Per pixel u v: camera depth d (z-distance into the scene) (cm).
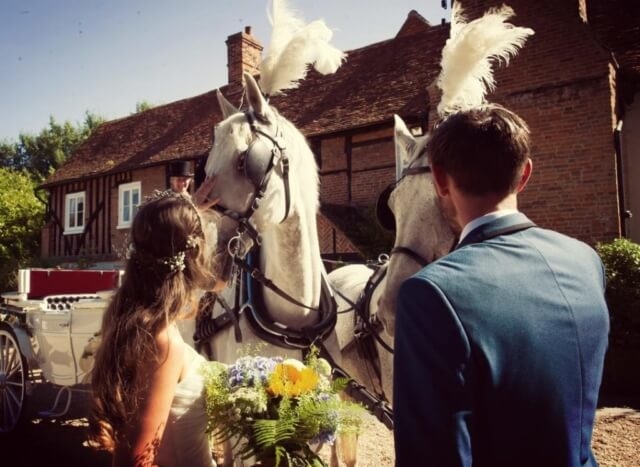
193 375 188
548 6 827
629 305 658
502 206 128
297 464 168
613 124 771
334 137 1241
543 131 819
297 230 282
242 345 283
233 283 315
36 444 510
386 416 293
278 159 279
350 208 1159
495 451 105
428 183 284
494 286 111
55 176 2055
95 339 430
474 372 104
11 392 557
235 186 270
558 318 113
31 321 555
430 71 1220
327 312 304
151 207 183
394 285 281
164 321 170
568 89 801
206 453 191
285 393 173
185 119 1853
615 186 756
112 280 674
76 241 1942
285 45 313
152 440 163
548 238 128
